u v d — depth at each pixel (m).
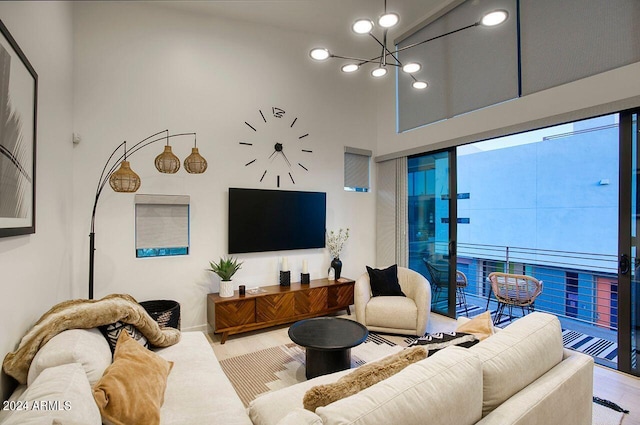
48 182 2.23
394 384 1.05
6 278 1.46
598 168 4.45
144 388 1.44
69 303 1.89
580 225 4.62
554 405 1.38
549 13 3.19
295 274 4.49
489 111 3.70
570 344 3.45
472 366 1.20
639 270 2.72
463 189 5.80
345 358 2.58
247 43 4.16
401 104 4.84
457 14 4.02
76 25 3.22
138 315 2.05
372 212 5.23
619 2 2.75
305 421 0.94
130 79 3.47
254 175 4.16
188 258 3.74
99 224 3.31
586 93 2.93
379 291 3.95
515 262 4.95
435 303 4.54
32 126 1.78
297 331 2.73
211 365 2.06
